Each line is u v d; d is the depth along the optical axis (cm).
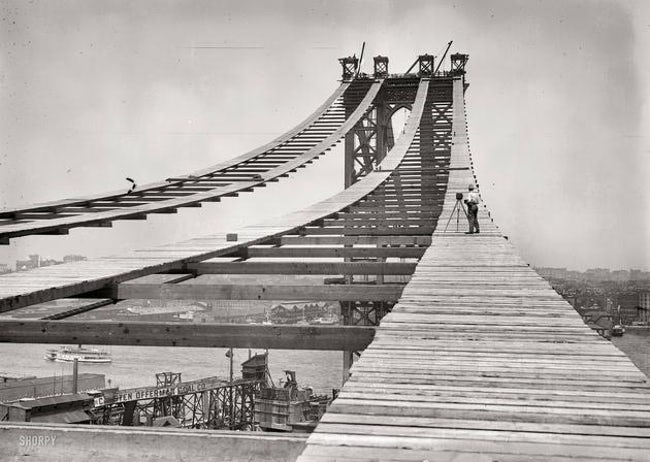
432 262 1494
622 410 522
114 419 5903
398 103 5266
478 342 767
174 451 552
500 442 451
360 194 2958
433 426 484
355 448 438
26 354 13512
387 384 591
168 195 3041
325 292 1265
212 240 1814
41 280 1140
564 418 502
